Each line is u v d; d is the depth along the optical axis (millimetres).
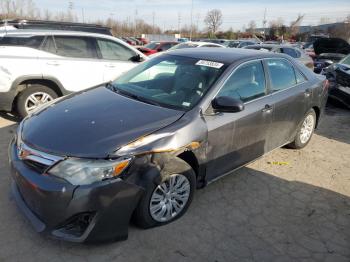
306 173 4680
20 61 5727
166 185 3164
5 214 3287
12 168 2994
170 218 3309
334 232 3439
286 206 3830
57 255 2840
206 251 3018
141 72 4281
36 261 2764
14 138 3289
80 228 2795
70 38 6309
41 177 2732
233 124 3639
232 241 3176
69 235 2754
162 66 4152
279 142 4637
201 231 3264
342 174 4746
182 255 2943
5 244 2918
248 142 3953
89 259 2820
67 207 2662
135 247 2980
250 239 3227
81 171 2678
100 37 6660
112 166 2719
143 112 3305
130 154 2811
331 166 4973
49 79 6023
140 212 3008
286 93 4488
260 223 3480
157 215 3178
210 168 3562
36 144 2873
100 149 2752
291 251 3119
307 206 3869
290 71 4785
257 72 4156
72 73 6254
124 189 2777
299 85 4844
